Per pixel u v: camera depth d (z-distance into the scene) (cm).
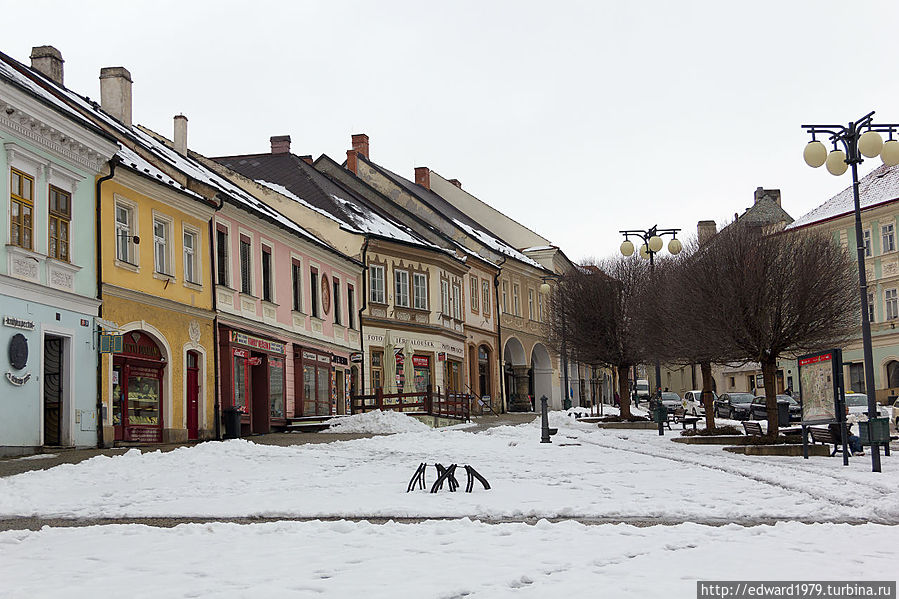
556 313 5062
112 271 2745
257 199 4653
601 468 1942
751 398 5303
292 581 816
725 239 2650
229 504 1411
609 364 4566
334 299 4547
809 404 2223
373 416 3741
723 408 5344
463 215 7338
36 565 916
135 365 2855
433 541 1020
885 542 984
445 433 3212
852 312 2612
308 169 5544
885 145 2295
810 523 1166
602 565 872
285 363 3872
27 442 2327
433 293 5428
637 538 1021
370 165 6344
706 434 3008
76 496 1541
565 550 950
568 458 2203
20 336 2305
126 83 3622
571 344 4659
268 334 3762
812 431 2328
